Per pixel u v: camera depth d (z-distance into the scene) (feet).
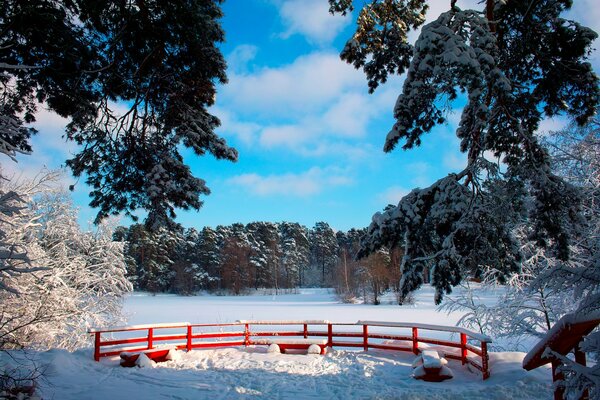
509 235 23.61
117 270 58.70
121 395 25.62
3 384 21.11
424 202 24.54
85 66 26.61
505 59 28.14
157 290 232.53
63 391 26.16
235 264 238.68
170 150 30.35
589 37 24.18
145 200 28.09
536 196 22.70
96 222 31.14
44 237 53.42
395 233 24.98
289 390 27.02
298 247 303.89
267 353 37.76
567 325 12.17
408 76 23.76
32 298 43.24
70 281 54.13
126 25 25.62
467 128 25.32
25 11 21.94
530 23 25.89
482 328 49.26
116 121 29.50
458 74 21.18
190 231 267.39
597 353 11.94
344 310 120.88
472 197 23.45
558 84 26.04
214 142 30.71
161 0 25.58
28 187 45.01
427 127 26.03
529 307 45.70
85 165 29.40
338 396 25.67
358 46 30.17
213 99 31.22
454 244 23.24
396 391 26.11
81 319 52.06
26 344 45.60
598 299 11.68
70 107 27.40
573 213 22.54
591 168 41.04
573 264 33.58
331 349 38.58
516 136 23.77
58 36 23.99
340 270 189.78
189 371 31.99
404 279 24.88
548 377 26.81
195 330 69.56
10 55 24.18
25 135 27.27
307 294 222.89
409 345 37.52
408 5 30.76
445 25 23.34
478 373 29.45
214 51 28.81
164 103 30.55
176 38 27.73
